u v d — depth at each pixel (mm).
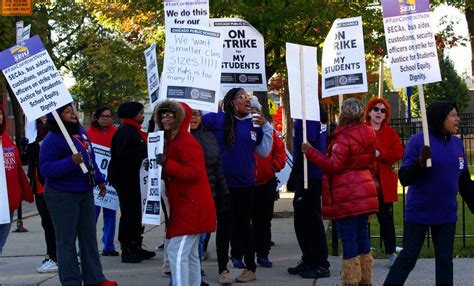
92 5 16266
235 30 9414
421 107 6805
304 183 7777
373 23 13758
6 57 7641
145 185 9195
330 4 12625
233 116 8180
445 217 6707
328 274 8664
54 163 7496
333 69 8375
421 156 6500
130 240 9930
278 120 26219
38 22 27922
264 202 9352
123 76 17375
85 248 7867
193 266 7027
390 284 6805
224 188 7918
